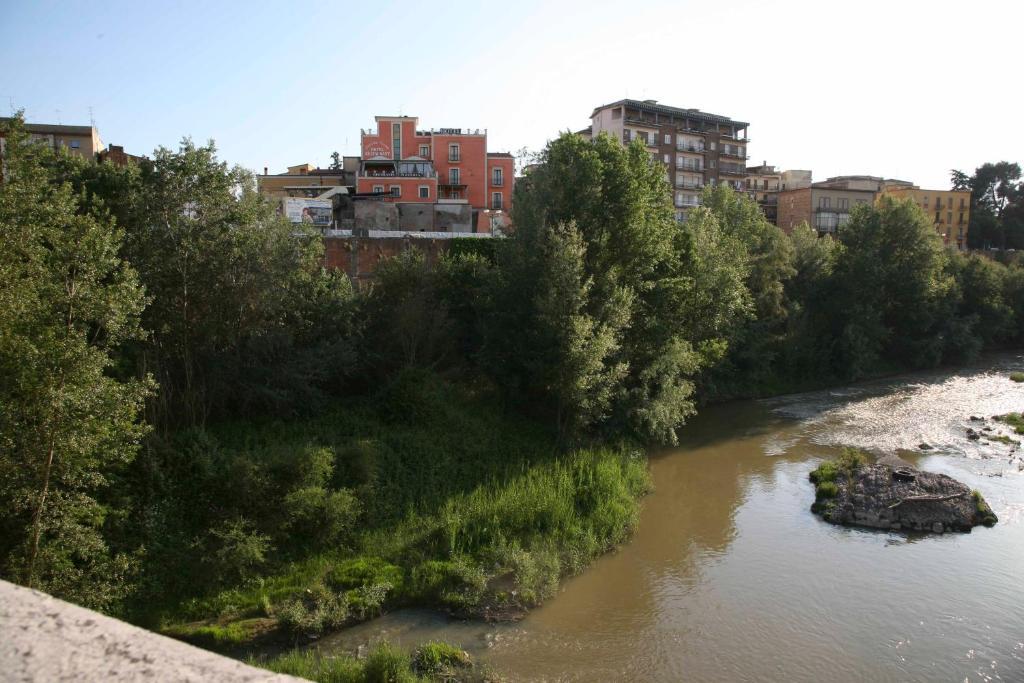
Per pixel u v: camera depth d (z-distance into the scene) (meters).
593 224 27.25
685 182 85.62
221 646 13.43
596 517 20.06
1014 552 18.95
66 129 48.97
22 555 11.82
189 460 16.88
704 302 32.69
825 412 36.59
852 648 14.28
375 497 18.81
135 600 14.07
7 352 11.04
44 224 12.44
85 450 11.66
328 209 40.91
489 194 76.38
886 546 19.45
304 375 22.11
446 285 28.72
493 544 17.55
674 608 15.88
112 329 12.34
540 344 24.17
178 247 18.52
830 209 86.38
